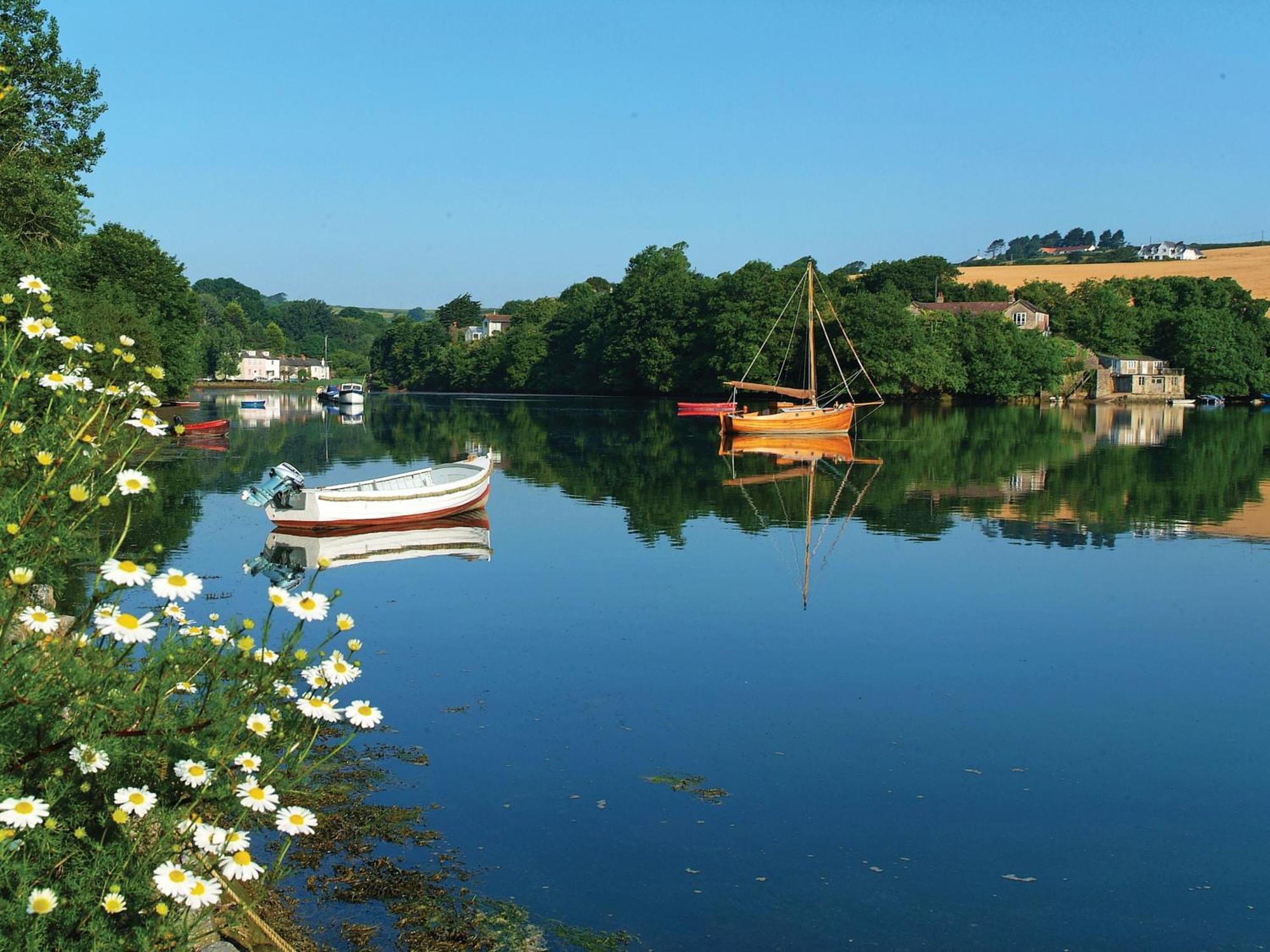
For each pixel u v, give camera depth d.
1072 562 20.12
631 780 9.54
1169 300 109.44
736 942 6.92
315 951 6.52
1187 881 7.86
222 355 142.88
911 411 76.12
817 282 84.50
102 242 61.84
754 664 13.28
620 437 52.22
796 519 25.52
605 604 16.47
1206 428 60.41
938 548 21.61
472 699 11.71
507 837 8.29
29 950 3.72
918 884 7.75
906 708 11.69
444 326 166.62
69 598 13.13
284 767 5.16
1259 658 13.73
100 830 4.54
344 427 58.78
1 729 4.20
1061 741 10.75
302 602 5.02
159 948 4.16
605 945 6.79
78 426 5.16
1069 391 94.00
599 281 171.25
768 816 8.85
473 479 25.14
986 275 144.88
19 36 29.88
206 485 30.27
